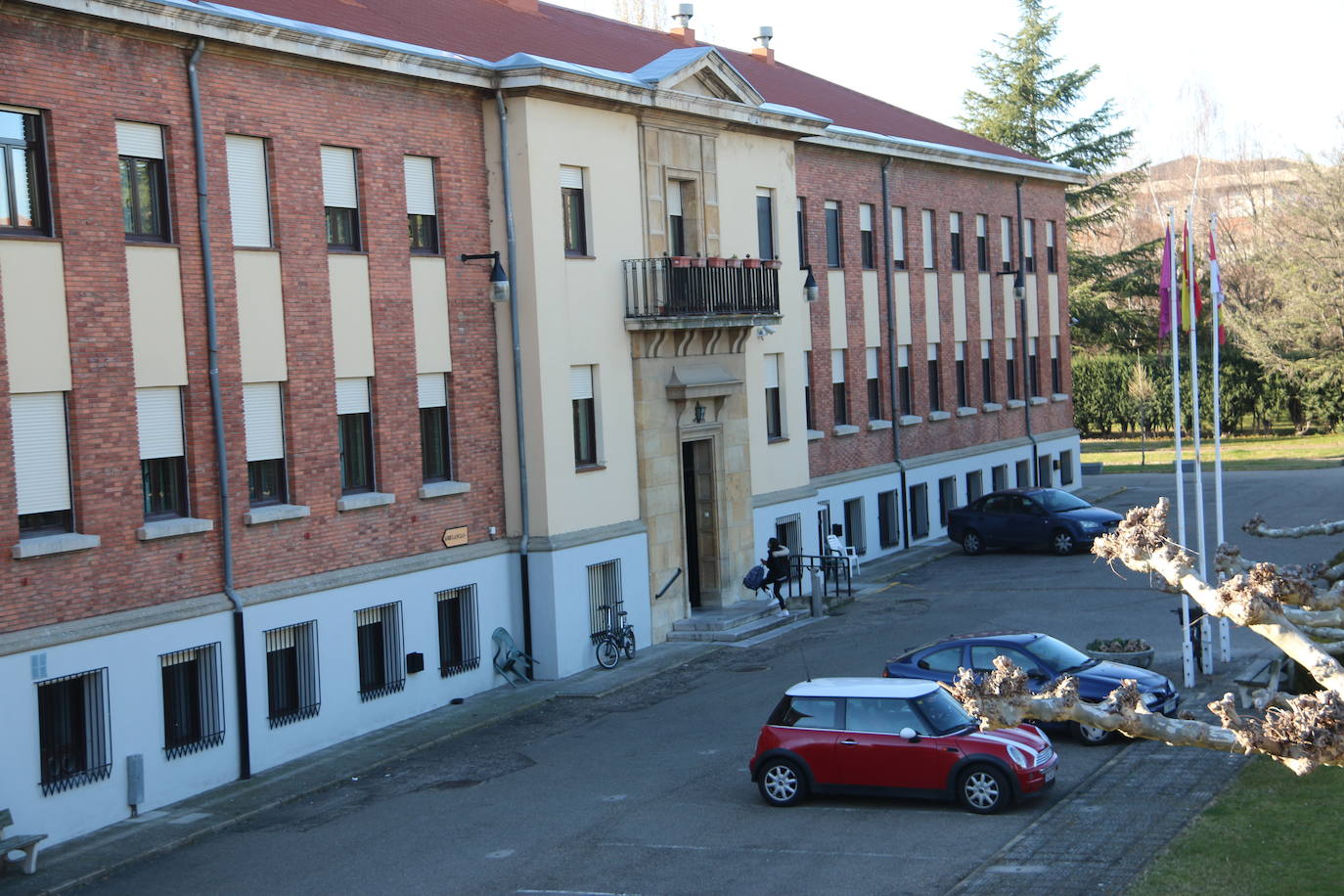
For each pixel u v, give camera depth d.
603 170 27.66
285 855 16.95
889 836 16.31
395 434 23.91
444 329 25.06
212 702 20.14
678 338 29.27
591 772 19.98
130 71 19.34
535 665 26.23
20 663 17.31
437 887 15.40
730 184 31.86
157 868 16.77
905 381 42.22
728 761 20.08
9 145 17.94
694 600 31.05
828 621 30.50
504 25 31.02
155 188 19.94
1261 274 76.50
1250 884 13.46
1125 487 52.91
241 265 21.09
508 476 26.34
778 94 40.31
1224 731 8.77
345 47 22.39
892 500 40.66
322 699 22.05
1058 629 27.69
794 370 34.47
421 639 24.16
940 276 43.94
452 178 25.22
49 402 18.27
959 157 43.84
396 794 19.48
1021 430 49.59
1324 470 55.66
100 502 18.69
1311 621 9.68
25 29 17.91
